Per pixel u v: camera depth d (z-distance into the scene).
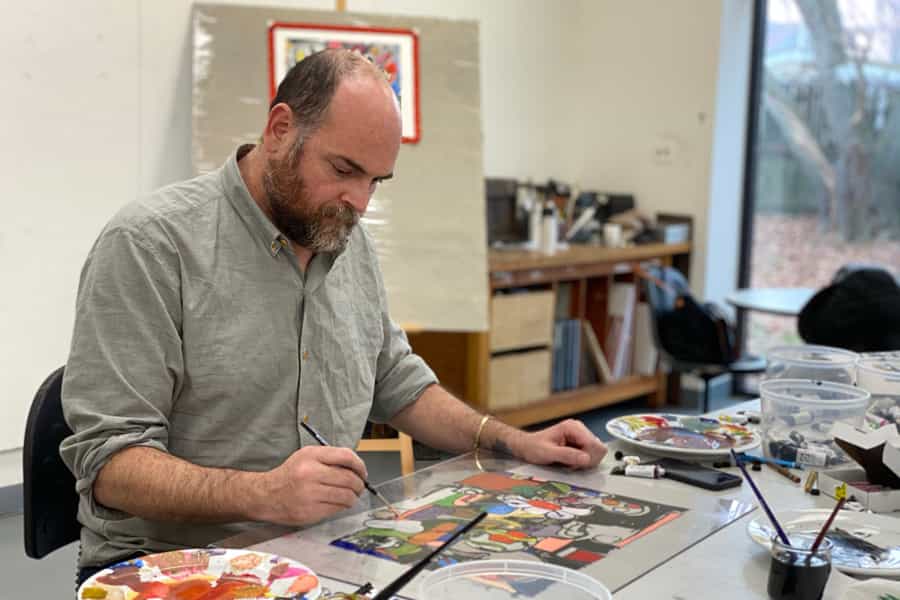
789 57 5.15
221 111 3.41
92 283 1.44
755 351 5.41
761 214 5.35
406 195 3.51
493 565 1.13
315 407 1.57
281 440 1.54
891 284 3.23
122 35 3.42
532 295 4.45
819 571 1.04
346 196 1.43
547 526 1.27
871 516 1.34
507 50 5.09
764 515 1.30
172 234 1.47
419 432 1.76
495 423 1.67
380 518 1.30
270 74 3.45
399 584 1.02
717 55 4.98
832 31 5.01
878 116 4.93
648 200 5.33
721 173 5.12
